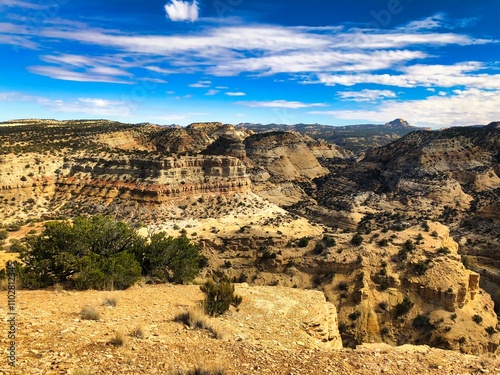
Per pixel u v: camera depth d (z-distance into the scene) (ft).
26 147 349.41
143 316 51.60
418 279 207.92
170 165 333.62
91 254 75.46
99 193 328.70
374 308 201.98
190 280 90.43
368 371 38.65
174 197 325.83
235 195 358.43
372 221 397.19
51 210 307.78
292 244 246.06
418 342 189.47
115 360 35.88
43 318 46.11
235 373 35.86
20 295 58.90
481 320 196.54
